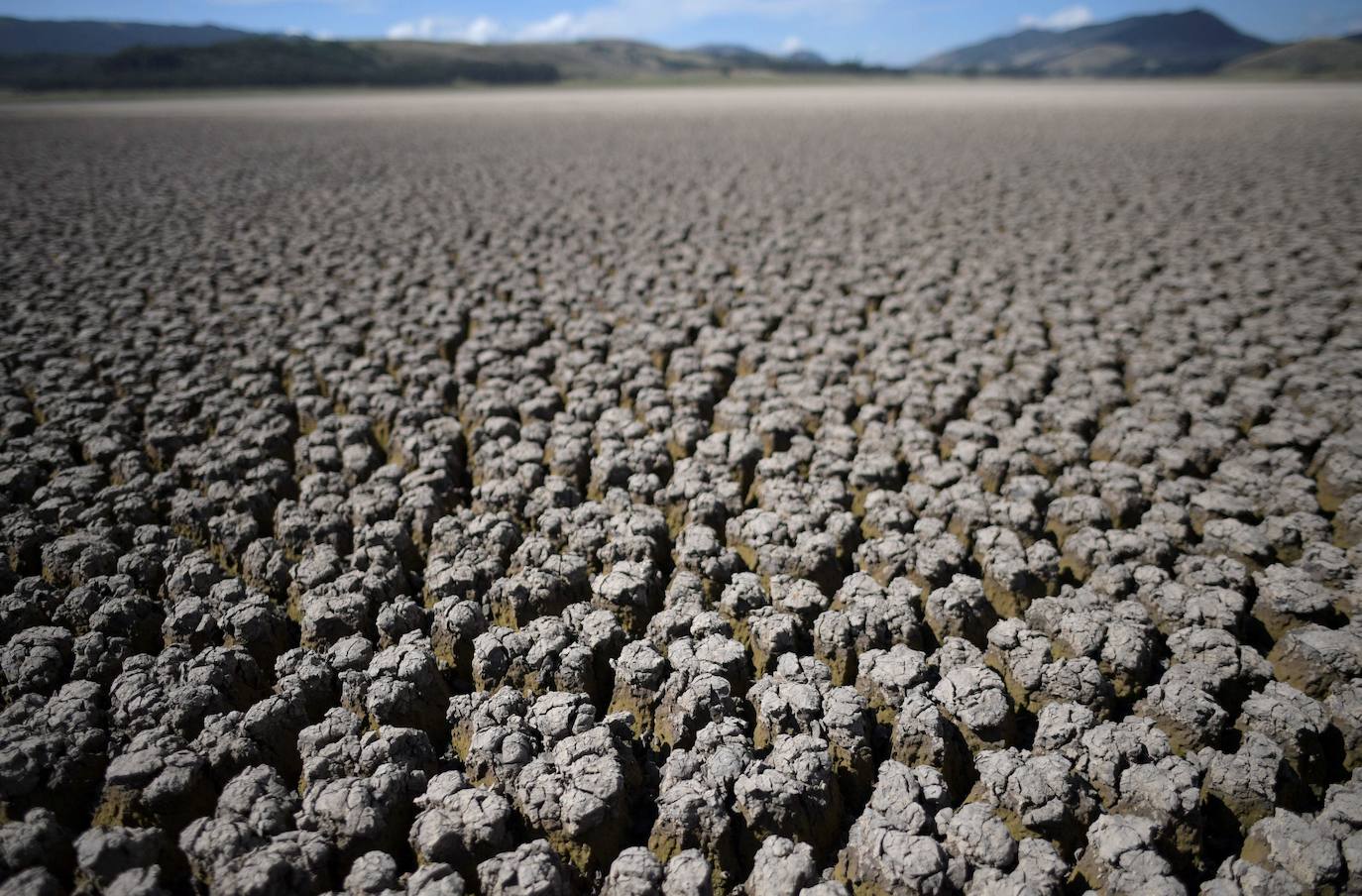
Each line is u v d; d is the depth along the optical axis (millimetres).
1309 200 3260
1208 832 786
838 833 795
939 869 701
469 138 6582
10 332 1941
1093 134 5887
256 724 837
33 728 829
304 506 1210
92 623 966
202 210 3527
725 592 1026
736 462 1300
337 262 2611
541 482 1282
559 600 1036
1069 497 1206
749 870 763
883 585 1076
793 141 5961
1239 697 904
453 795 772
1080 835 765
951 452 1371
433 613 1018
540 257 2691
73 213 3430
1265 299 2033
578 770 789
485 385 1641
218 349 1841
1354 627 934
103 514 1180
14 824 727
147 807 771
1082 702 882
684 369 1695
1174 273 2342
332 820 747
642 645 930
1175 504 1197
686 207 3516
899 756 837
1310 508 1166
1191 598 994
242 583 1044
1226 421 1413
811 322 2014
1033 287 2236
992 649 950
